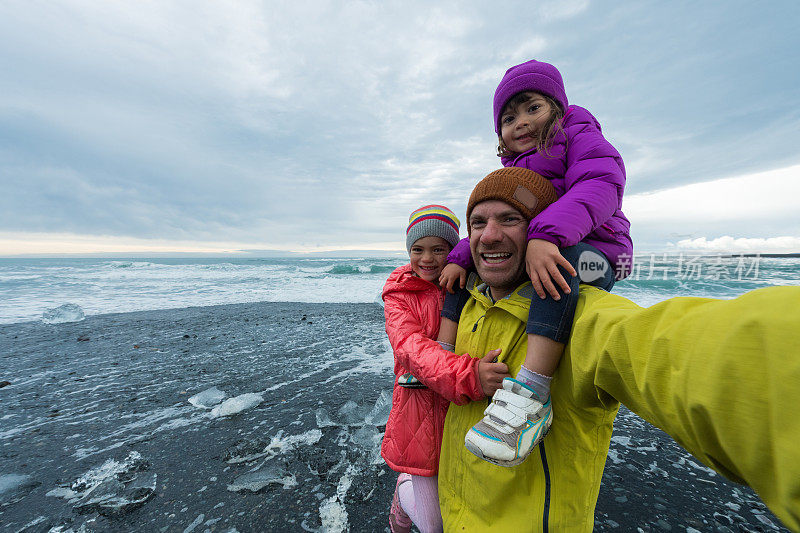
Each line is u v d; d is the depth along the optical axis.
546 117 1.85
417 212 1.77
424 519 1.43
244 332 6.62
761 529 1.91
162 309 9.33
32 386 4.11
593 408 0.92
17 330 7.01
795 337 0.36
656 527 1.93
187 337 6.28
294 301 10.62
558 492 0.96
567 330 0.93
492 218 1.08
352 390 3.86
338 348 5.54
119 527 1.96
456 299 1.42
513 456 0.86
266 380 4.20
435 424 1.46
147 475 2.42
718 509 2.06
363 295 11.73
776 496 0.38
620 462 2.57
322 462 2.53
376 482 2.30
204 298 11.41
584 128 1.72
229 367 4.69
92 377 4.38
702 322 0.50
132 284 15.84
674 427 0.54
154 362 4.93
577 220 1.10
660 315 0.59
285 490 2.24
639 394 0.61
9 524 1.99
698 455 0.52
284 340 6.04
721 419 0.43
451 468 1.26
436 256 1.69
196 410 3.45
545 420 0.92
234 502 2.14
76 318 8.03
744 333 0.42
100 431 3.05
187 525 1.96
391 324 1.55
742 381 0.41
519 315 1.06
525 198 1.07
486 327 1.17
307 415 3.29
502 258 1.09
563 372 0.93
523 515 0.99
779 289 0.43
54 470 2.50
